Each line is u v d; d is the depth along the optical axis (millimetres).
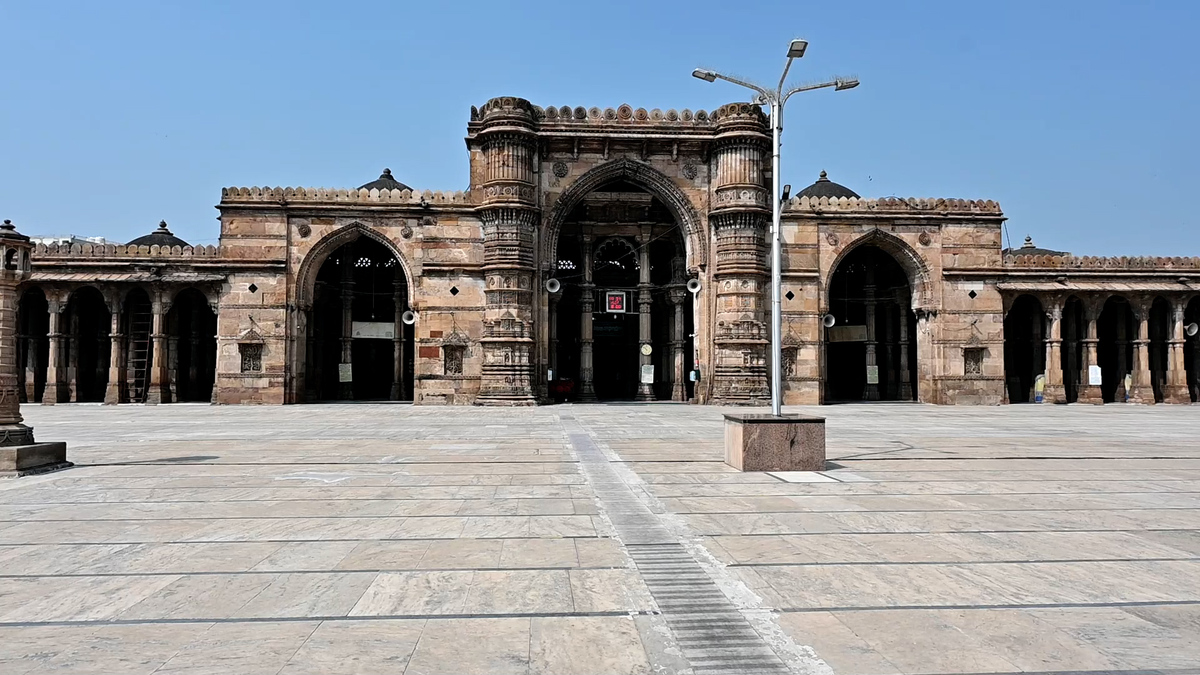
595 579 7398
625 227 45719
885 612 6410
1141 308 45781
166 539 9102
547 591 7016
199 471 14820
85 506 11164
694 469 15102
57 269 41594
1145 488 12867
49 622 6168
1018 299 48906
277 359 40906
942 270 44188
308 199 41250
